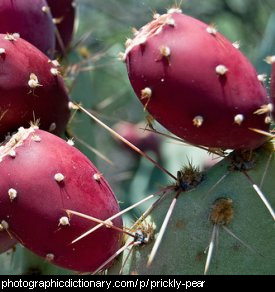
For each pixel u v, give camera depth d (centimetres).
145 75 35
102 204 37
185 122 35
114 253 38
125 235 39
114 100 90
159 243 36
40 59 39
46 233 36
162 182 75
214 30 35
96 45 87
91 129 55
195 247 36
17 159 36
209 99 35
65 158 36
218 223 36
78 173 36
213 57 35
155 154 77
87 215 36
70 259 37
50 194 36
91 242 37
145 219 38
